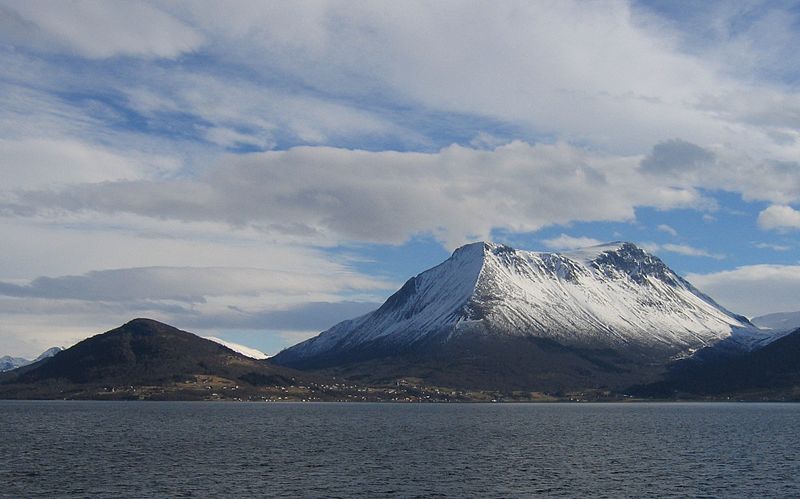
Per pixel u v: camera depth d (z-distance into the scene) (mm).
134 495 117875
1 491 120625
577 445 199375
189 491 121375
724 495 120438
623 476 139625
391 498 117125
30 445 189125
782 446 196250
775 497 118812
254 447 188125
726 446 196625
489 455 173125
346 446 193125
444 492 122438
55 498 115312
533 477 138000
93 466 148375
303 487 125750
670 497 118750
